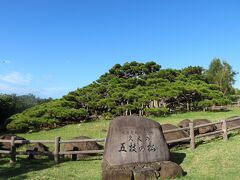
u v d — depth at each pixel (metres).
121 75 39.94
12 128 25.48
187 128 15.30
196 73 41.12
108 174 10.52
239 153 13.66
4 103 32.12
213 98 32.41
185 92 32.69
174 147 15.56
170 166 11.23
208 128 17.14
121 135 11.43
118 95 31.42
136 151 11.45
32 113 27.50
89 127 25.34
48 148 17.19
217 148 14.80
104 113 31.69
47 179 11.41
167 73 37.72
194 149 15.13
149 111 29.11
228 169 11.92
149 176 10.64
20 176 11.82
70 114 27.72
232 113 29.28
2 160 14.68
